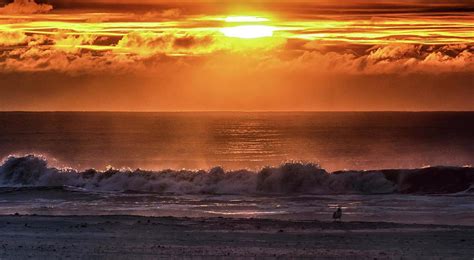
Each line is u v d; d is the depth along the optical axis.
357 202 77.38
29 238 50.66
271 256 43.84
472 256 44.06
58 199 79.88
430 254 44.75
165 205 75.88
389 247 47.59
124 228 55.75
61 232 53.56
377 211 70.56
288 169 89.50
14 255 43.41
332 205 75.19
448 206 73.56
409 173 89.50
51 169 95.75
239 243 49.19
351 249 46.81
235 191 88.69
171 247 47.16
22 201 78.31
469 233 54.00
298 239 51.19
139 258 42.78
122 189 91.44
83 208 73.19
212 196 83.94
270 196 83.81
